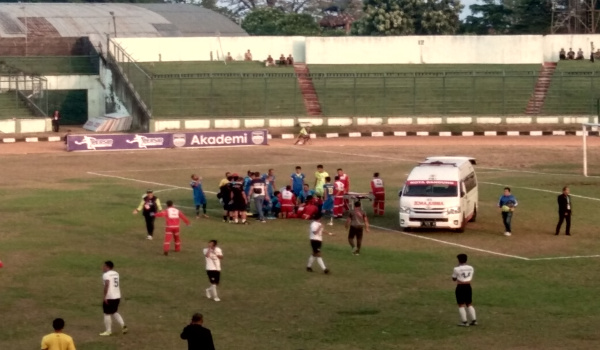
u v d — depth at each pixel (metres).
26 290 32.38
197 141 76.19
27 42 104.62
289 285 33.19
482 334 27.27
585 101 92.75
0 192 53.56
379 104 92.19
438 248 39.53
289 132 86.69
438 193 42.62
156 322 28.59
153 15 117.50
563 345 26.12
